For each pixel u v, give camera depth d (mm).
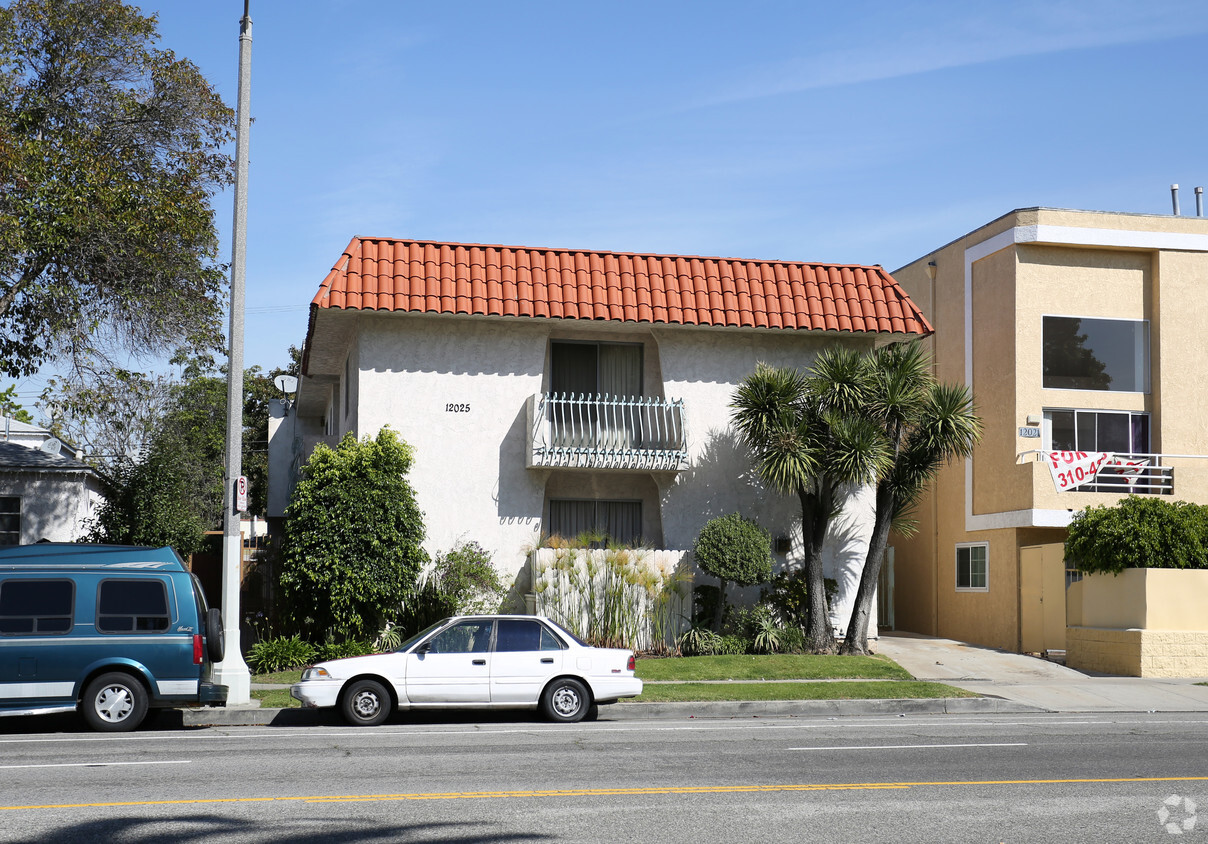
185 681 13805
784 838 7281
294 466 28453
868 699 16531
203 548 25344
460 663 14406
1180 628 20297
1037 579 23906
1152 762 10625
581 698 14609
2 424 31547
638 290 22531
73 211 21938
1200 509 20922
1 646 13297
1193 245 25438
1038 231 24719
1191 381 25203
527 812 8031
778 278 23375
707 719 15367
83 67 24500
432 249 22250
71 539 25859
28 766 10180
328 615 19375
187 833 7285
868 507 23234
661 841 7164
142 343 24672
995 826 7711
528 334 22406
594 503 23156
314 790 8891
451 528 21672
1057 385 24984
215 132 26109
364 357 21672
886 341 23984
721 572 20953
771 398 20891
